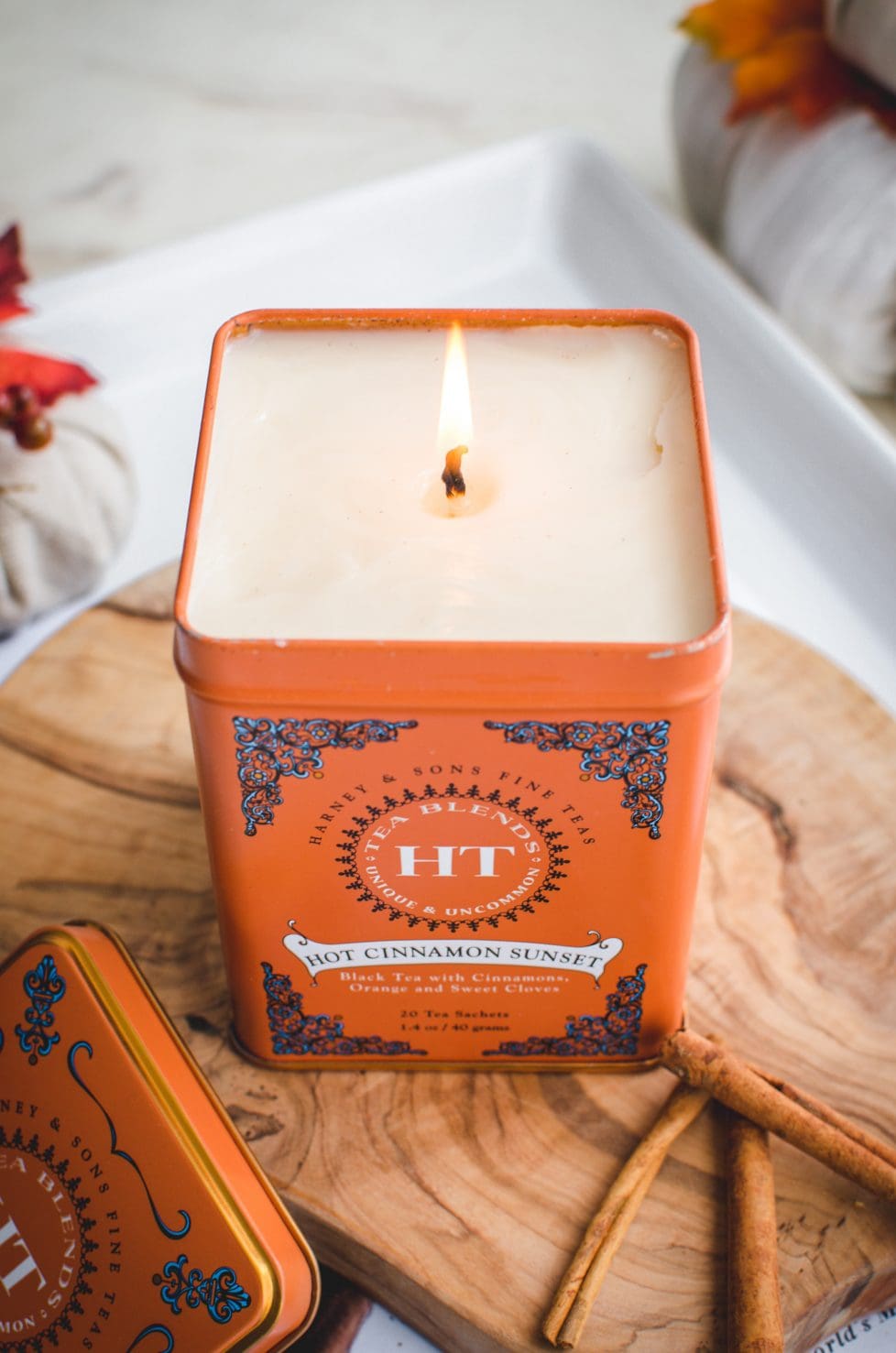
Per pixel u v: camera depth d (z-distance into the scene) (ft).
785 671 2.44
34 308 3.07
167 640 2.51
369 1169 1.89
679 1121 1.90
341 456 1.72
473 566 1.60
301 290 3.39
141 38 4.68
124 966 1.82
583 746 1.56
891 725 2.36
